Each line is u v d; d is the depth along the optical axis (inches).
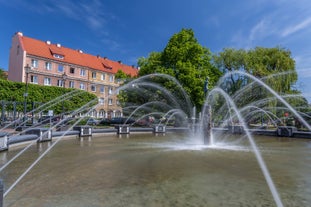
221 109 1064.8
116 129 747.4
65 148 384.5
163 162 260.8
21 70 1625.2
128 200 139.3
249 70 1117.1
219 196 147.4
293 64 1071.6
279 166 243.0
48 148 376.5
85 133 625.6
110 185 170.6
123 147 401.4
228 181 181.8
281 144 486.9
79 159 280.7
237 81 1179.3
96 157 295.1
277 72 1042.1
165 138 605.0
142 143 474.6
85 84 2050.9
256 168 230.1
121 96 1294.3
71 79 1929.1
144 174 204.5
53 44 1988.2
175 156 302.8
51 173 208.2
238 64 1169.4
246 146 436.5
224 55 1202.0
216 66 1238.9
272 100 960.9
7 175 200.1
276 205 133.3
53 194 150.0
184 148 390.0
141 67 1251.8
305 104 946.1
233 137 693.3
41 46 1829.5
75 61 2005.4
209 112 450.9
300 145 465.4
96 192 154.3
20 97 1197.7
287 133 693.3
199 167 234.1
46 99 1326.3
